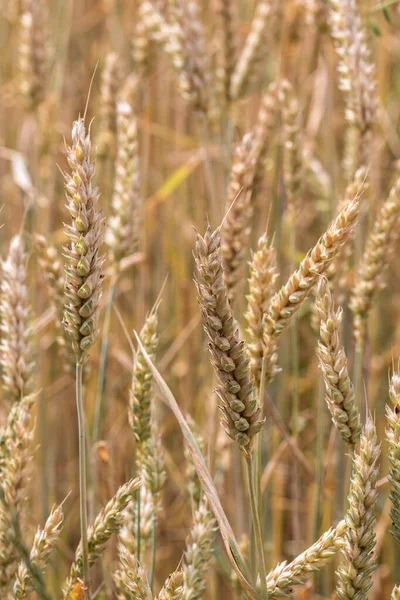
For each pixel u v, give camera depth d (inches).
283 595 28.9
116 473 45.9
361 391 35.8
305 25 44.4
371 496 28.4
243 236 34.2
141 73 47.8
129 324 53.1
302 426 43.4
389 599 45.9
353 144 36.5
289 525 50.6
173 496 51.1
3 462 31.0
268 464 38.5
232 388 27.6
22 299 32.7
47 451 46.1
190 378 51.4
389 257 34.6
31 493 46.1
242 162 34.2
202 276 27.2
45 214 49.3
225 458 39.3
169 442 50.8
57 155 56.8
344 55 35.9
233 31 41.9
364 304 34.9
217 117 42.9
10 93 56.0
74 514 50.3
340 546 28.6
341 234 28.5
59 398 52.6
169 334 54.5
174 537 47.0
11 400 33.1
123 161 36.7
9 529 30.6
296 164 37.6
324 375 29.1
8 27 63.7
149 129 52.1
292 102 37.8
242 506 38.8
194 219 58.5
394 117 60.5
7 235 56.5
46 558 29.9
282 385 43.4
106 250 48.6
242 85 42.3
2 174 59.8
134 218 36.6
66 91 63.4
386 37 55.0
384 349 57.4
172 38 40.1
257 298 29.9
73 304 28.6
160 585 45.2
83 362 29.1
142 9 46.0
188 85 40.1
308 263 28.8
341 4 35.9
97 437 35.7
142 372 31.6
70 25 60.1
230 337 27.4
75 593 29.5
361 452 28.5
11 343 32.6
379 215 34.5
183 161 58.3
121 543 31.6
